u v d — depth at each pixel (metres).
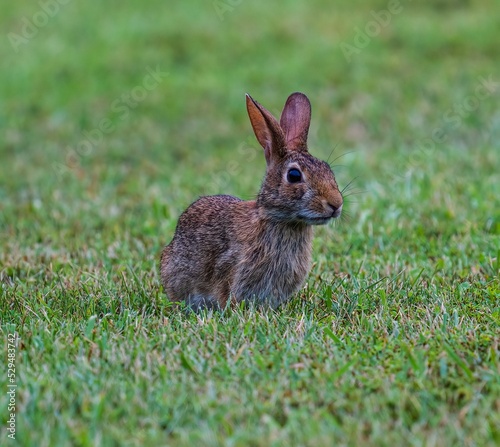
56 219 13.69
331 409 6.91
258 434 6.46
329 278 10.42
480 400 6.97
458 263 10.87
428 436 6.41
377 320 8.75
